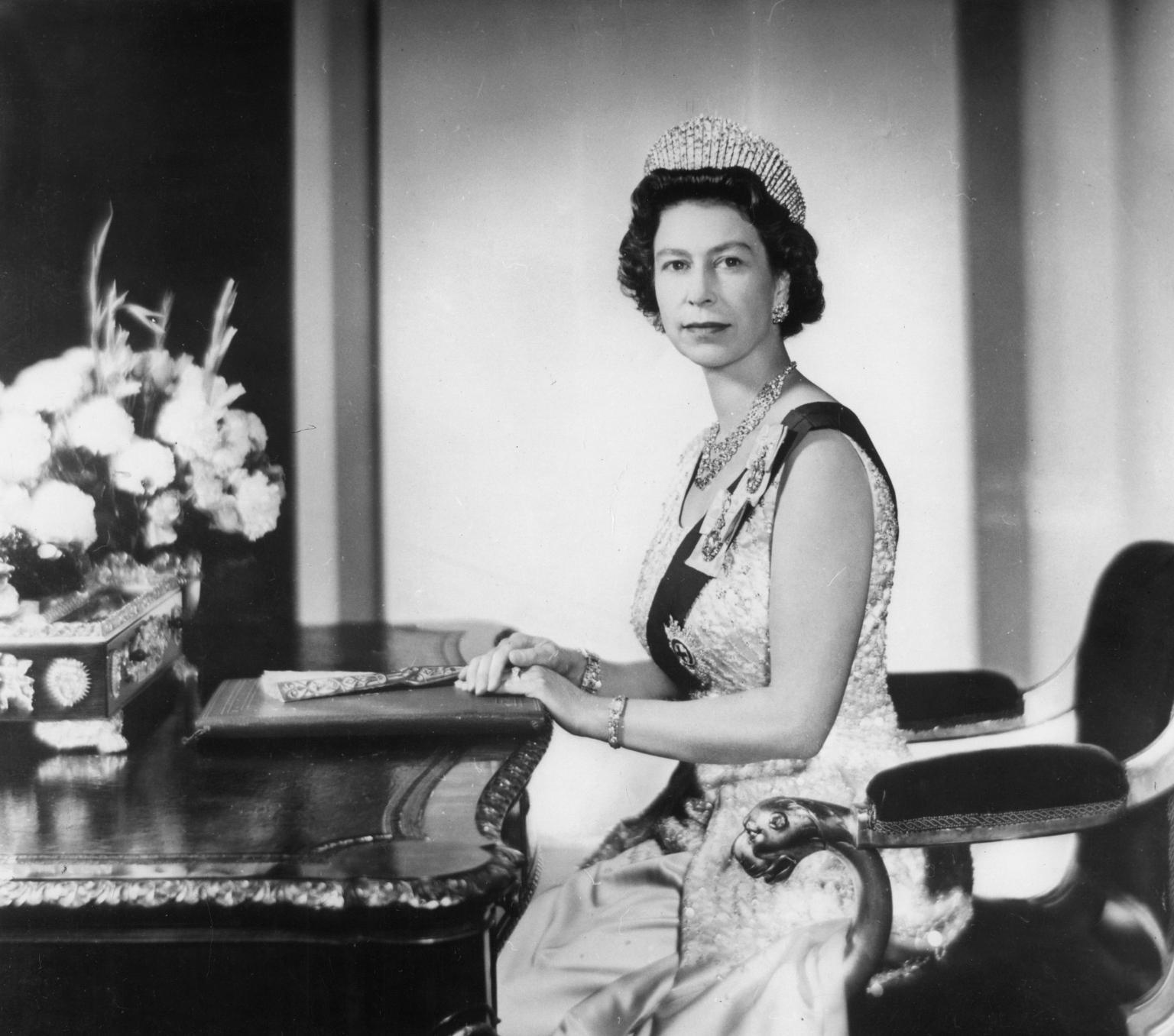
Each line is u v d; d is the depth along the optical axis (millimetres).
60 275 2334
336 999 1052
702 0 2324
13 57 2309
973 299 2326
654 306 1819
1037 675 2350
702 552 1625
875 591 1587
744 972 1406
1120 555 1658
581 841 2365
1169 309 2279
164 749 1447
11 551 1500
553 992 1498
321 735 1438
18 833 1146
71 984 1065
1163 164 2262
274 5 2328
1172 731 1358
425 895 989
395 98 2359
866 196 2334
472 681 1609
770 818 1271
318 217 2369
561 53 2342
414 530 2414
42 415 1560
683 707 1525
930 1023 1353
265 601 2361
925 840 1279
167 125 2336
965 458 2340
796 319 1747
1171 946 1436
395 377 2406
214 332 2371
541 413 2400
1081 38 2266
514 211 2375
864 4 2301
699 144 1714
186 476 1888
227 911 1016
